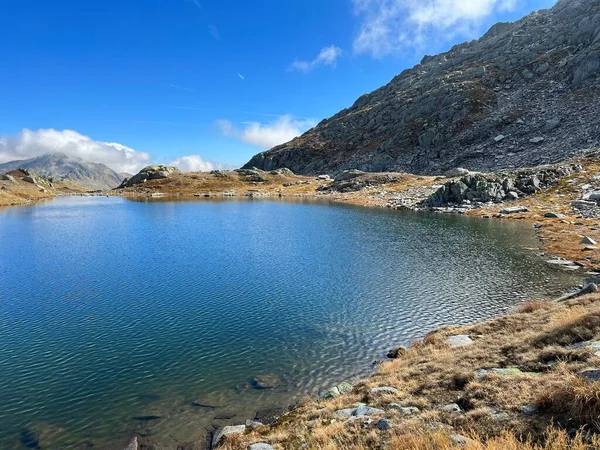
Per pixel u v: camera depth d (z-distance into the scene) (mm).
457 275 40812
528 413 11586
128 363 23484
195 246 58438
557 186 94438
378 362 23250
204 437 16656
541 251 50094
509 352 17250
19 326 29047
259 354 24562
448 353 19719
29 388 20859
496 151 164000
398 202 116375
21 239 66375
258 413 18359
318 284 38688
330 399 18172
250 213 105188
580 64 185000
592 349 14305
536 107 181750
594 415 10055
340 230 72062
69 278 41562
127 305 33375
